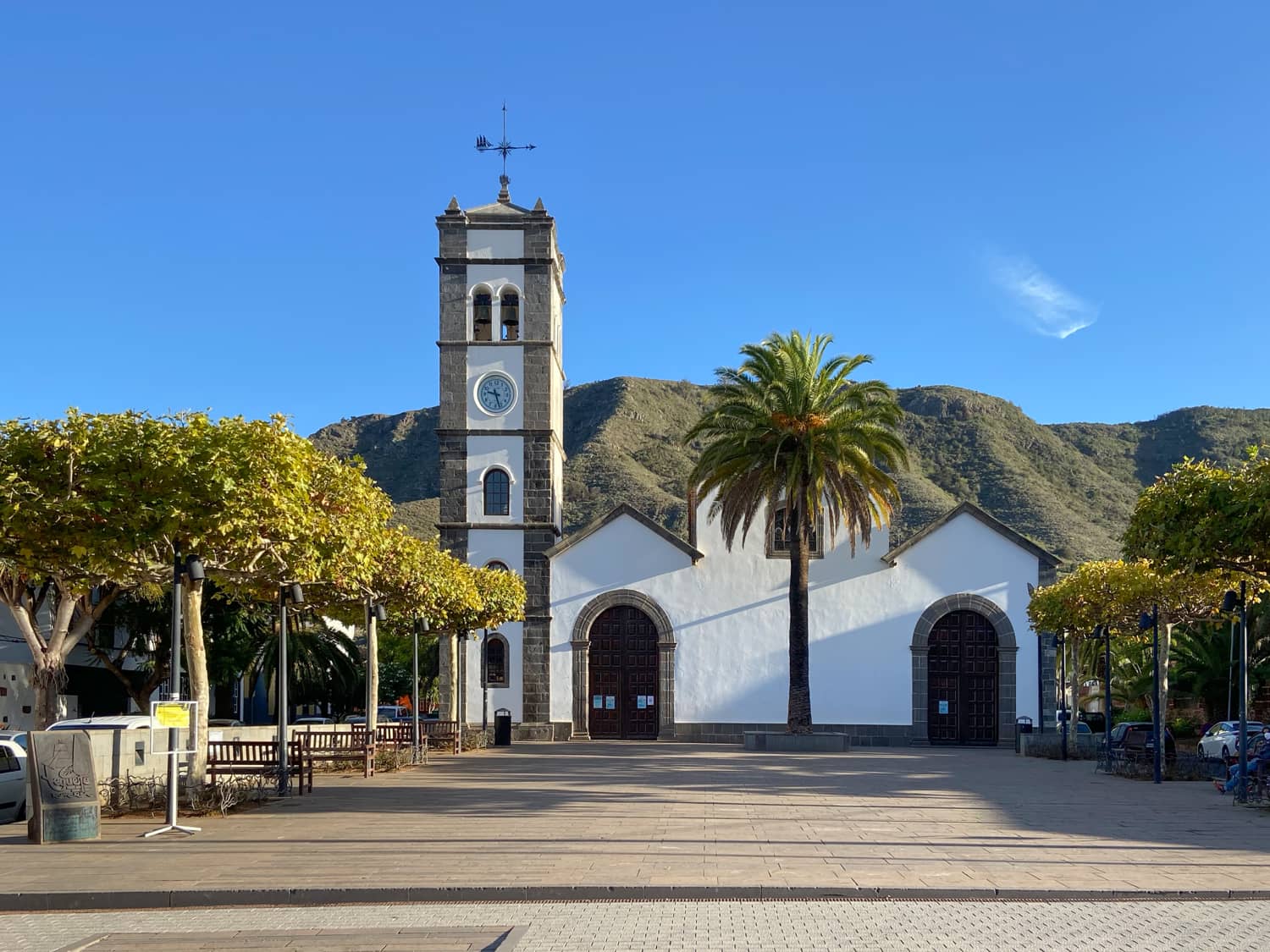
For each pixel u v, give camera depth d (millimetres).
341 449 141500
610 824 18859
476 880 13555
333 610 36719
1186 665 49312
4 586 29406
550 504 48938
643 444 124812
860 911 12242
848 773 30578
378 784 26641
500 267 49625
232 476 19578
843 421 40531
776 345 41312
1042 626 38688
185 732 21328
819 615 48125
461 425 49188
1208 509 21750
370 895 13055
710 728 47938
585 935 11109
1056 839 17141
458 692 48219
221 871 14312
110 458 19109
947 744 47188
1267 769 22578
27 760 17062
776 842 16812
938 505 100062
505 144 50906
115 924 12078
